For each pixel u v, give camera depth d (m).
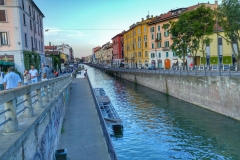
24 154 4.15
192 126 17.17
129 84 49.00
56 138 8.79
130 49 83.25
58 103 10.70
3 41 30.73
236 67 25.03
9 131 3.95
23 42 31.94
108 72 88.44
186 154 12.59
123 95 33.53
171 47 37.25
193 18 32.25
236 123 16.97
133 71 52.66
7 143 3.41
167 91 32.31
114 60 110.81
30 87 5.35
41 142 5.68
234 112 17.77
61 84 14.52
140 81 46.47
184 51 36.94
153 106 24.84
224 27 25.41
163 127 17.27
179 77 28.06
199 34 31.31
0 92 3.57
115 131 16.23
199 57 48.62
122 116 20.84
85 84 32.72
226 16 24.47
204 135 15.25
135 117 20.41
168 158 12.18
